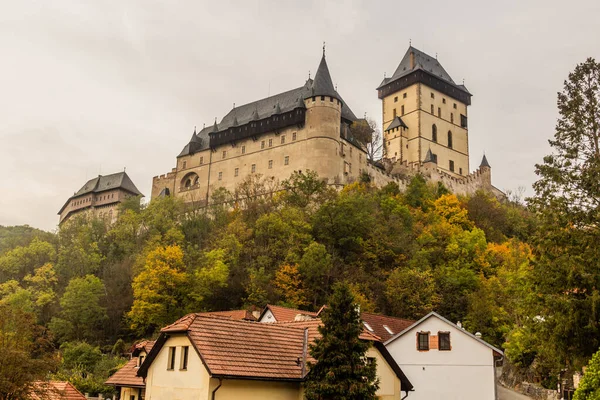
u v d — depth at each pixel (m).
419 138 140.88
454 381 44.41
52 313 85.25
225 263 80.62
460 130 150.12
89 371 63.06
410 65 149.62
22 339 30.27
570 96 35.41
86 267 95.12
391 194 107.56
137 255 90.19
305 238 84.44
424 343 45.91
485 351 44.09
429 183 122.50
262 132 119.56
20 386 28.38
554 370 46.22
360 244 85.56
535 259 33.56
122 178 158.75
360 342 27.69
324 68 117.69
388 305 74.81
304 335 31.39
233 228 87.94
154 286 74.31
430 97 145.50
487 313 66.94
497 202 119.69
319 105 113.50
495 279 72.12
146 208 111.50
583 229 32.38
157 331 73.56
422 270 79.62
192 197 126.81
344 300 27.88
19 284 95.50
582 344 29.80
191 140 132.38
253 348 28.17
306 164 112.06
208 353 26.16
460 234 89.62
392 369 34.00
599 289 30.02
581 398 25.39
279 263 79.56
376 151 147.12
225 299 78.06
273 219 87.56
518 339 51.59
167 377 28.09
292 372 27.95
